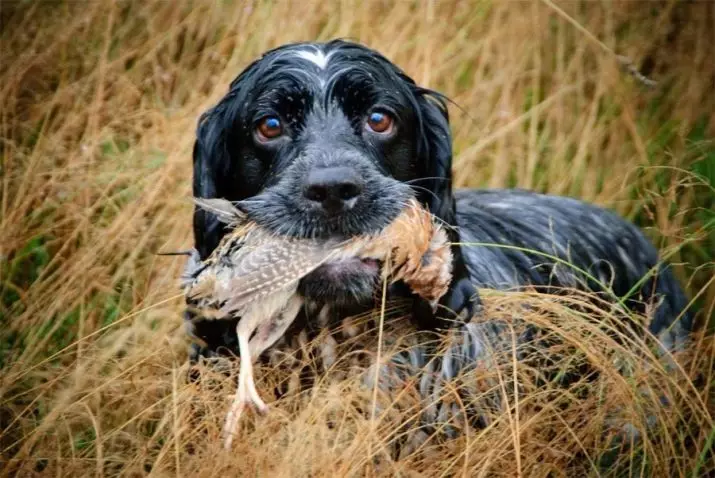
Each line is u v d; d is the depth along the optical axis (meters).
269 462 5.65
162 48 10.11
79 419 6.74
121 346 7.29
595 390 6.49
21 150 8.95
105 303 7.84
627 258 7.76
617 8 10.54
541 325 6.30
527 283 7.00
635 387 6.38
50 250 8.43
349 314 5.75
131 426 6.74
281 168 5.86
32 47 9.79
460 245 6.17
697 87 9.93
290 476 5.57
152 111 9.15
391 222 5.44
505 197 7.84
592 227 7.75
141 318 7.57
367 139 5.90
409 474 5.85
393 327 5.85
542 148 9.50
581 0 10.61
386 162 5.93
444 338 5.84
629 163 9.30
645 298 7.69
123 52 9.98
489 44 9.99
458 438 5.96
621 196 9.08
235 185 6.14
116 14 10.24
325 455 5.62
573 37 10.37
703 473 6.59
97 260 8.08
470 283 5.98
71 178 8.66
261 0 10.04
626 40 10.30
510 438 5.87
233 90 6.18
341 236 5.48
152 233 8.34
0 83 9.68
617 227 7.89
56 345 7.68
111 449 6.61
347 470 5.59
